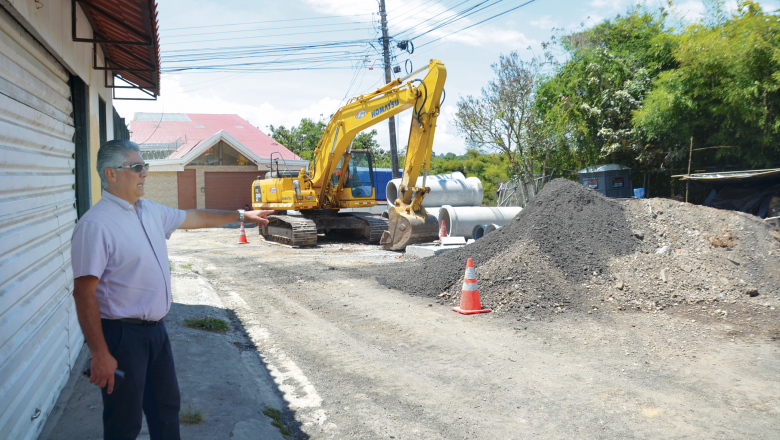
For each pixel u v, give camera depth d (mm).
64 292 4258
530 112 22875
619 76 21422
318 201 17547
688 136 17672
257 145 32500
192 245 17438
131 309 2422
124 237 2387
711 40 16188
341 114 15805
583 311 6703
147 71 7879
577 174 23031
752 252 8016
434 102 12367
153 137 31219
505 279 7508
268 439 3371
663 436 3510
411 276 8945
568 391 4328
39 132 3854
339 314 7156
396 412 4008
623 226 8586
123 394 2404
